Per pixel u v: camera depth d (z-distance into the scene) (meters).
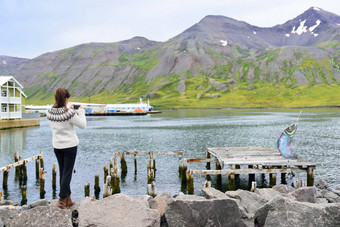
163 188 19.61
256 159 18.70
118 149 36.56
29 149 36.84
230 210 7.09
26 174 21.75
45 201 9.87
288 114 130.62
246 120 91.25
